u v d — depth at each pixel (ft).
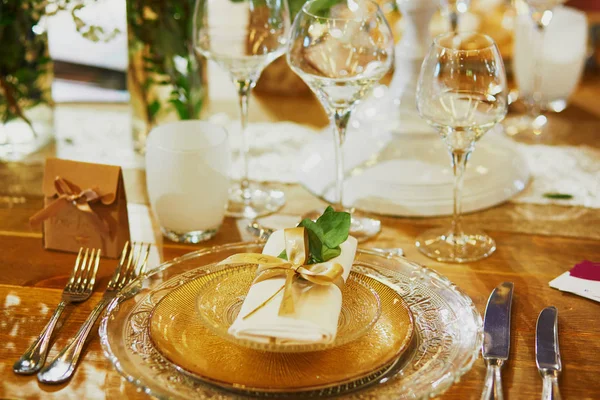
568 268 3.18
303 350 2.54
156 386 2.53
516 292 3.04
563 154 4.01
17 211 3.53
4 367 2.71
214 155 3.25
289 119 4.38
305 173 3.79
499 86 3.08
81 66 4.52
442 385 2.51
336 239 2.81
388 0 4.60
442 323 2.76
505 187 3.63
